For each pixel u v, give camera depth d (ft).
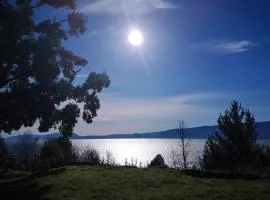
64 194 52.42
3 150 93.35
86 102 84.64
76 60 84.28
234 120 98.17
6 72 73.61
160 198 47.93
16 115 74.38
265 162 90.99
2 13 76.02
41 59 75.00
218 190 51.90
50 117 78.48
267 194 49.26
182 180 60.13
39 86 75.41
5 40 74.38
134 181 59.26
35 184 60.59
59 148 101.81
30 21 79.10
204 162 99.91
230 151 96.17
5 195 56.34
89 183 58.44
